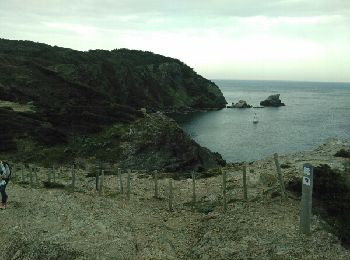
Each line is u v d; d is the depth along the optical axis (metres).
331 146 35.19
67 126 55.00
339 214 15.46
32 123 52.78
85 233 15.23
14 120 51.88
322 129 91.00
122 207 19.66
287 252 11.89
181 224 16.83
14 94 71.12
